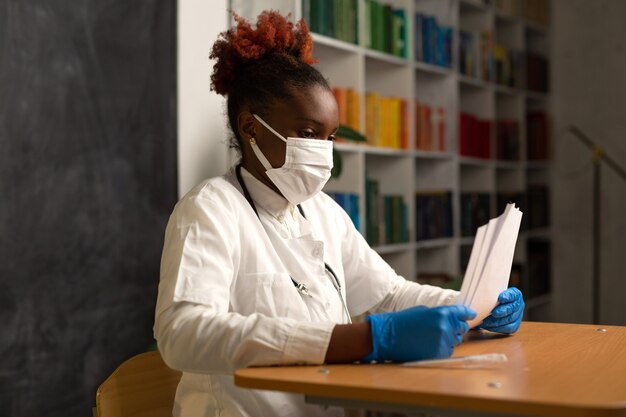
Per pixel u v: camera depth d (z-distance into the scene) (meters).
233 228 1.50
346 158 3.75
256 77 1.62
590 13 5.78
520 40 5.53
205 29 2.76
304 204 1.80
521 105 5.51
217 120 2.79
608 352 1.38
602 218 5.75
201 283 1.38
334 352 1.25
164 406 1.67
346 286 1.89
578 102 5.82
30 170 2.16
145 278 2.52
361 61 3.73
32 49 2.17
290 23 1.77
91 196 2.33
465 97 5.19
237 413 1.52
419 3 4.75
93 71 2.34
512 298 1.57
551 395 1.02
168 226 1.50
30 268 2.15
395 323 1.27
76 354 2.29
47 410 2.20
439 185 4.70
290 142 1.57
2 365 2.08
